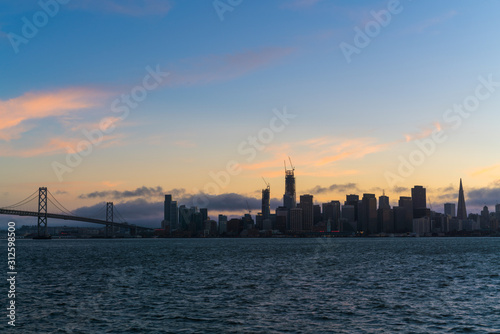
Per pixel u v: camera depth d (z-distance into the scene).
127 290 68.50
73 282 79.12
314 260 139.38
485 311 51.09
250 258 151.00
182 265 119.00
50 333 42.25
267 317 48.38
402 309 52.31
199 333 42.00
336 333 41.75
